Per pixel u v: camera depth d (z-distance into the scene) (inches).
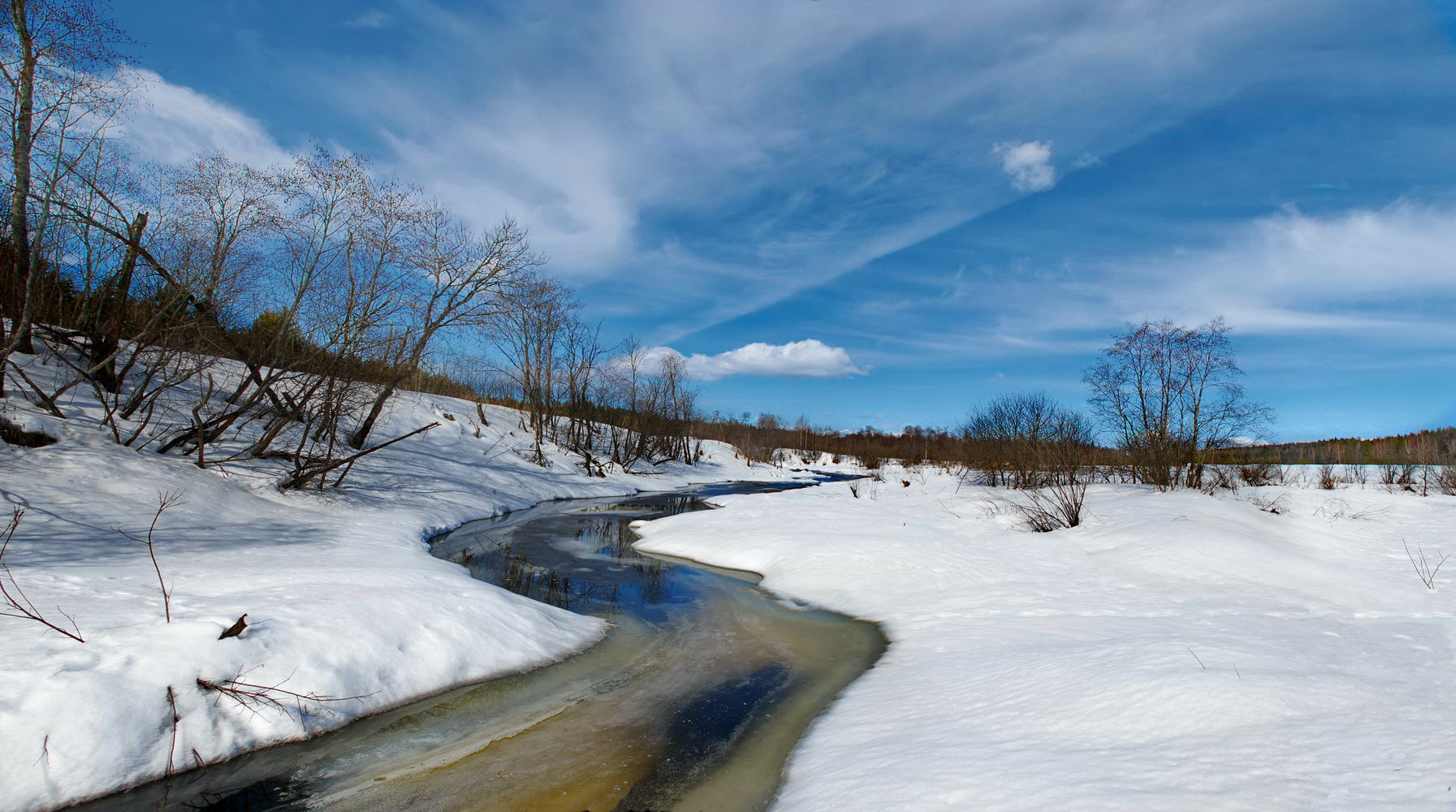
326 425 591.2
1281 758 137.6
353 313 582.2
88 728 167.0
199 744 181.3
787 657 290.5
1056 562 422.0
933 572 406.3
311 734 200.2
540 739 209.0
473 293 755.4
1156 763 142.9
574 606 370.3
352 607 249.3
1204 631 249.6
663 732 215.6
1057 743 163.8
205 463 517.7
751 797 176.1
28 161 447.8
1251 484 681.6
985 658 249.1
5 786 150.9
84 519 360.5
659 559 522.9
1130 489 690.2
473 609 285.9
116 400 505.4
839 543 482.0
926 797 145.2
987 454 962.1
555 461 1106.7
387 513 576.4
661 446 1450.5
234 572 284.8
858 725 207.2
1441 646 221.6
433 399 1136.8
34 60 438.3
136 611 217.2
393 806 170.1
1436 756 128.8
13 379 476.1
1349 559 380.2
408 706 225.6
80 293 552.4
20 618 199.5
